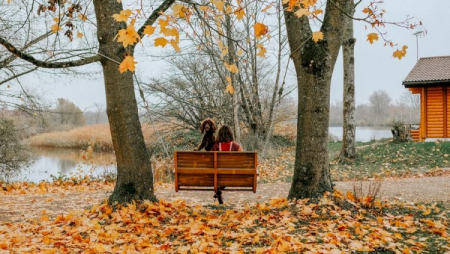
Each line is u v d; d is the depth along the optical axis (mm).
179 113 22250
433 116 22125
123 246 4840
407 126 18609
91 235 5332
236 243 4934
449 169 12844
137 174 6680
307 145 6605
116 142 6680
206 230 5484
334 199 6391
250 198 8414
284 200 6777
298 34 6633
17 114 17922
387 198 7727
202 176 6566
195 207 7156
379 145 18438
